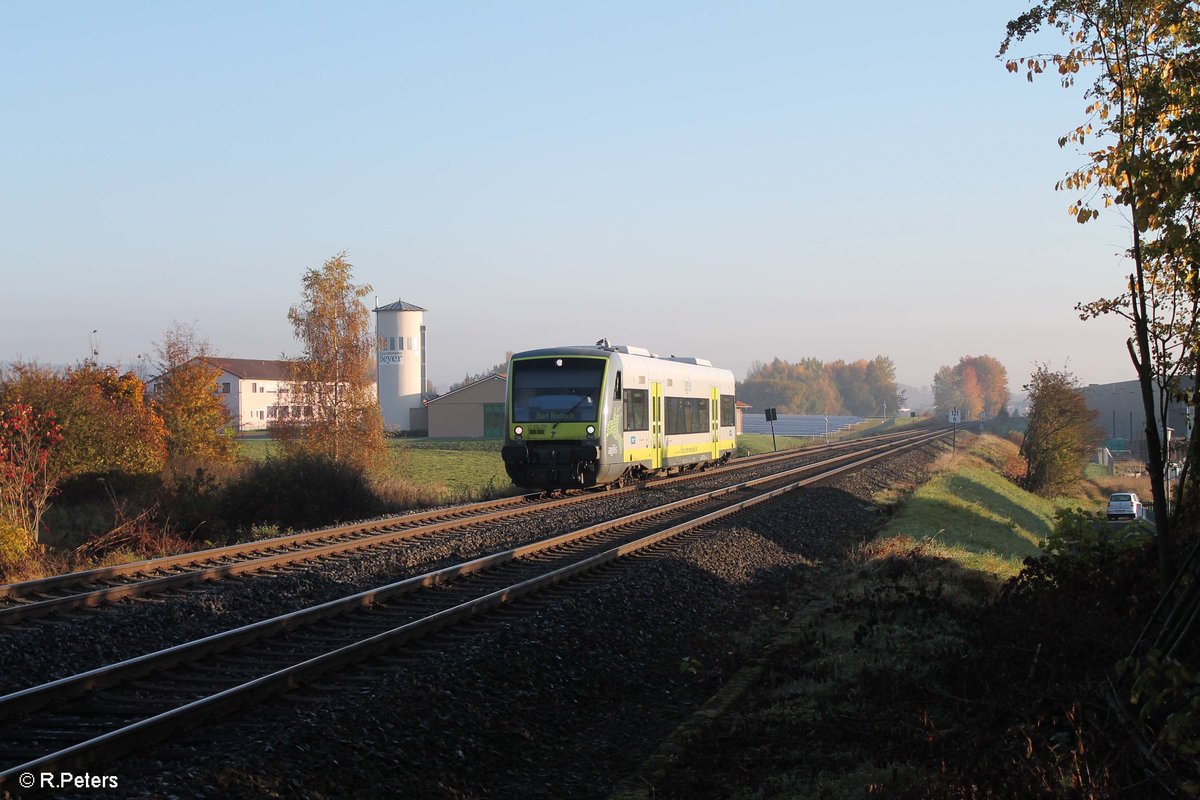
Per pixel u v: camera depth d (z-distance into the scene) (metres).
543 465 26.84
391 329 84.38
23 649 9.76
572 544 18.38
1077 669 8.14
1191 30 8.37
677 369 33.66
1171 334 9.03
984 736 6.92
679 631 12.34
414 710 8.04
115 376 32.19
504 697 8.84
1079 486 60.38
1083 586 10.66
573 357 27.33
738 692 9.77
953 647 10.11
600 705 9.47
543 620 10.95
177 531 20.86
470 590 13.55
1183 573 7.66
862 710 8.50
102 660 9.87
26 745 7.25
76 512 23.20
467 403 82.12
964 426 129.12
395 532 18.97
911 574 15.13
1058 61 8.90
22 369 25.64
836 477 35.56
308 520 22.98
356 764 7.04
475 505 24.58
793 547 19.73
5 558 15.77
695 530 20.34
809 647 11.11
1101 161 8.88
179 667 9.46
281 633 10.90
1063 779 5.94
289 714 7.97
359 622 11.60
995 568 18.64
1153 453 8.77
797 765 7.61
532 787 7.39
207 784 6.33
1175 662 6.04
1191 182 8.00
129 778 6.61
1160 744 5.88
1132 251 8.81
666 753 8.09
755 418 136.12
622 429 28.08
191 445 32.53
